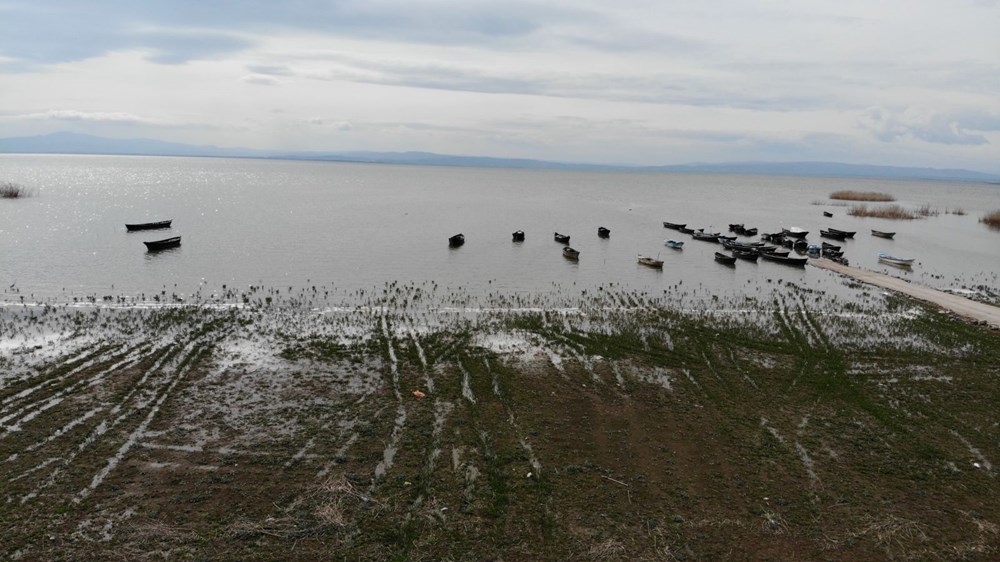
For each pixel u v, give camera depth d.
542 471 23.97
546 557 19.23
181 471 23.05
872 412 30.56
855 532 20.95
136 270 57.59
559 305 49.53
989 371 36.53
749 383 33.78
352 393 30.59
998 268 73.81
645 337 40.69
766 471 24.70
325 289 52.56
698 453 25.97
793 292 55.94
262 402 29.22
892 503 22.73
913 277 67.12
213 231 82.62
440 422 27.73
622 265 68.44
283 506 21.17
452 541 19.77
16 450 23.98
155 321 40.62
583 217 120.75
